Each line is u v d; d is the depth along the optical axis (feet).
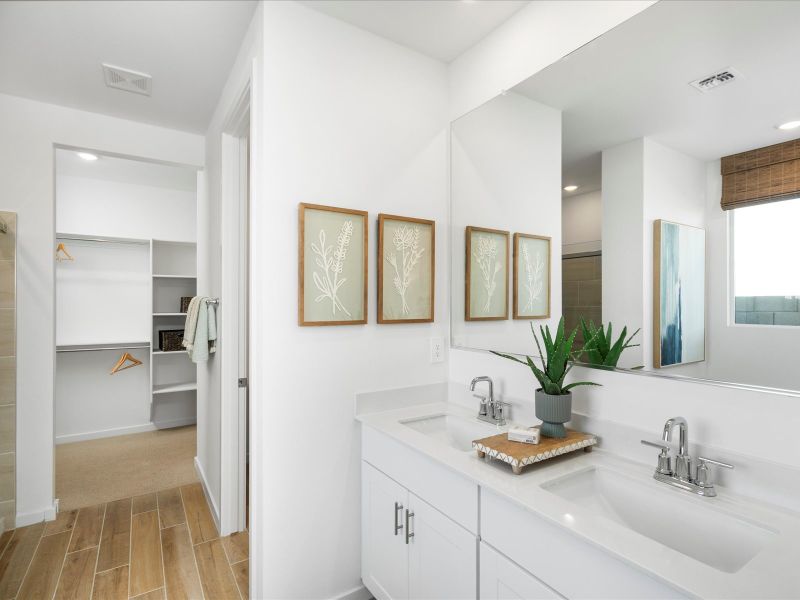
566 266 4.93
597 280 4.59
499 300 5.78
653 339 4.13
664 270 4.02
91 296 12.60
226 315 7.47
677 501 3.51
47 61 6.39
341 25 5.64
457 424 5.86
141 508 8.55
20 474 7.81
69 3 5.06
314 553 5.47
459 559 4.10
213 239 8.43
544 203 5.14
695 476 3.61
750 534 3.10
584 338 4.75
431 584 4.49
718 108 3.63
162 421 13.65
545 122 5.12
